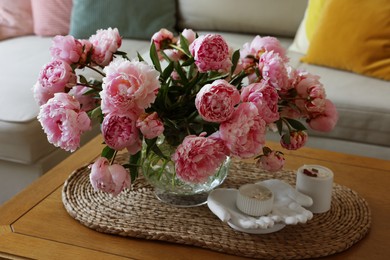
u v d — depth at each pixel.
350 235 0.96
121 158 1.25
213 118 0.82
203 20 2.53
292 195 1.01
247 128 0.81
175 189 1.02
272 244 0.93
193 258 0.90
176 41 1.07
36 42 2.35
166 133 0.92
